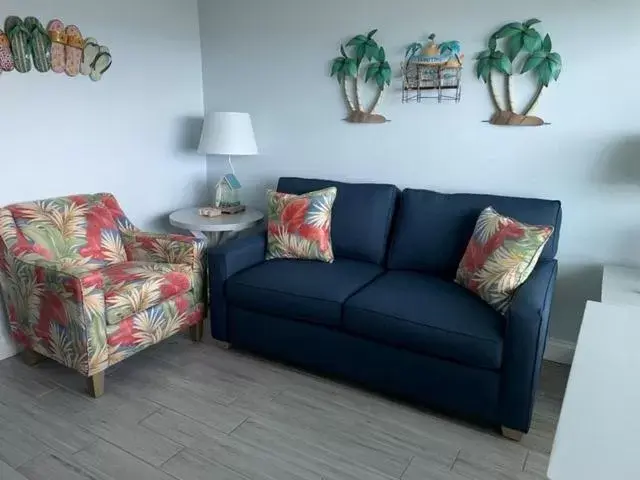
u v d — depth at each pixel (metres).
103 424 2.12
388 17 2.82
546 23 2.43
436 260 2.60
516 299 1.94
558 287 2.64
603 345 1.18
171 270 2.59
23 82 2.55
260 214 3.29
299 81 3.20
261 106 3.40
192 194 3.68
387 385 2.28
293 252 2.80
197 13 3.50
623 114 2.35
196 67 3.56
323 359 2.43
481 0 2.56
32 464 1.88
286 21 3.16
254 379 2.49
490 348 1.94
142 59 3.16
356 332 2.28
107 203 2.89
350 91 3.03
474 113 2.69
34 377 2.49
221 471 1.86
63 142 2.79
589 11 2.33
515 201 2.51
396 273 2.64
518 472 1.87
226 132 3.12
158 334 2.52
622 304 1.93
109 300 2.25
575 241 2.57
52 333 2.31
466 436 2.07
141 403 2.28
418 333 2.08
